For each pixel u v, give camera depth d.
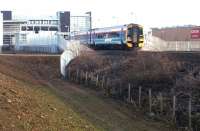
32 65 71.62
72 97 43.50
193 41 93.94
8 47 119.94
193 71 41.69
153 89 39.94
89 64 60.06
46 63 72.06
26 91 32.56
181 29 120.75
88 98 43.22
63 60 65.81
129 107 38.22
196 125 30.34
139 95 37.91
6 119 19.81
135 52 57.94
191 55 48.59
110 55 61.62
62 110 30.12
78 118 29.28
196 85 37.25
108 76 51.19
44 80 57.69
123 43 75.00
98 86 50.38
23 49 116.31
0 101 22.77
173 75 41.84
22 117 21.20
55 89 49.03
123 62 53.31
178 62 45.25
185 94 35.78
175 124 31.59
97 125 30.03
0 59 71.25
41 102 28.73
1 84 28.80
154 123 32.34
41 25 163.00
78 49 71.38
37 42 119.12
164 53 50.84
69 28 165.88
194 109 32.53
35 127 20.41
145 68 46.78
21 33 126.00
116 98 42.75
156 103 36.12
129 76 45.62
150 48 89.38
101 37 82.25
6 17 160.12
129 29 74.19
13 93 26.75
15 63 71.44
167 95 37.25
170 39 121.06
